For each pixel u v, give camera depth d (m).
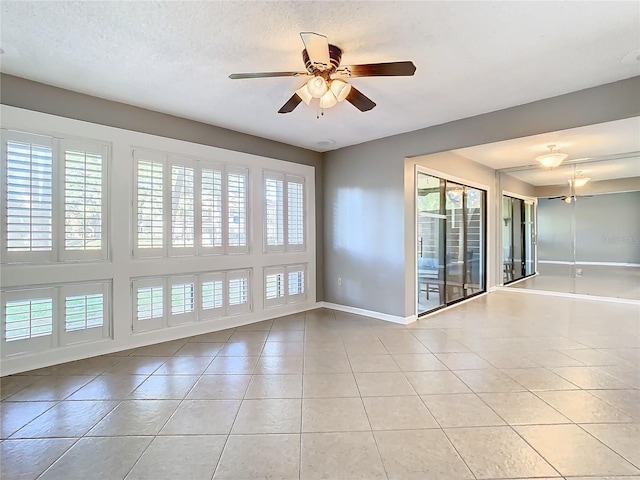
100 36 2.12
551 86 2.82
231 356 3.16
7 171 2.67
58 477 1.60
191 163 3.74
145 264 3.41
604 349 3.31
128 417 2.12
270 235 4.53
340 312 4.87
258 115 3.56
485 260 6.41
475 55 2.33
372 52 2.30
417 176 4.47
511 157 5.58
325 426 2.02
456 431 1.97
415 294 4.43
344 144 4.75
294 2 1.79
